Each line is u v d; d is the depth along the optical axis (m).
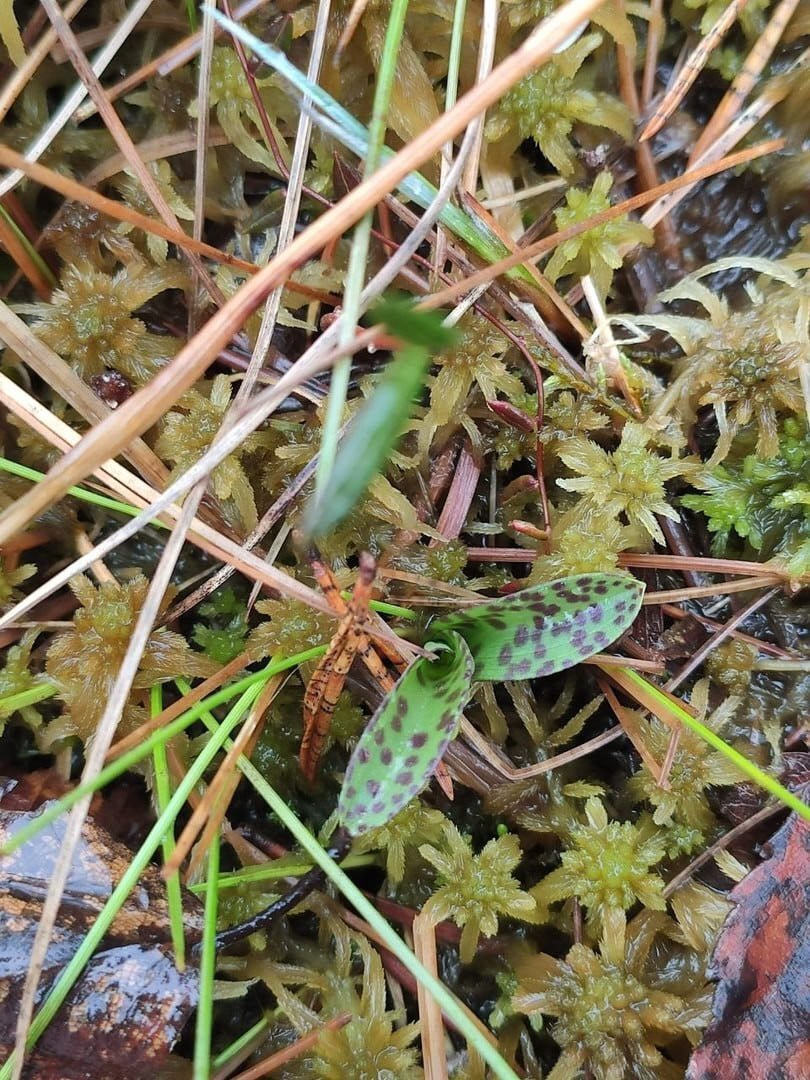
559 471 0.14
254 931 0.12
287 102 0.14
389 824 0.12
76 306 0.13
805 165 0.13
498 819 0.13
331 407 0.09
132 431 0.10
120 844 0.12
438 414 0.13
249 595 0.14
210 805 0.10
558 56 0.13
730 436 0.13
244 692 0.12
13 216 0.14
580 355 0.14
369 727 0.10
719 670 0.13
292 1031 0.12
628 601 0.11
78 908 0.11
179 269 0.14
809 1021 0.11
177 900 0.11
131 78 0.13
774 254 0.14
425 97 0.13
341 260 0.14
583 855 0.12
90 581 0.13
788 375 0.13
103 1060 0.10
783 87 0.13
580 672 0.14
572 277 0.14
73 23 0.14
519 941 0.13
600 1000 0.12
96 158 0.14
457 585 0.13
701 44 0.13
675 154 0.14
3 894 0.11
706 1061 0.11
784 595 0.13
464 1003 0.13
